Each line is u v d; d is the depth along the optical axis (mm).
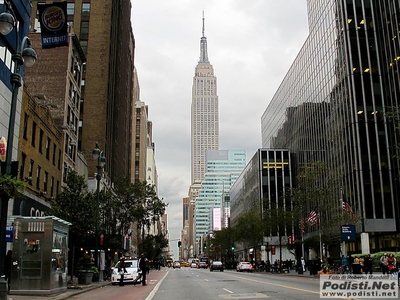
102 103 70562
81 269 30562
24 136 32906
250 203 106812
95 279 32844
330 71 70625
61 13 21828
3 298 13344
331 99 69875
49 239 20453
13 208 29688
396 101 58719
